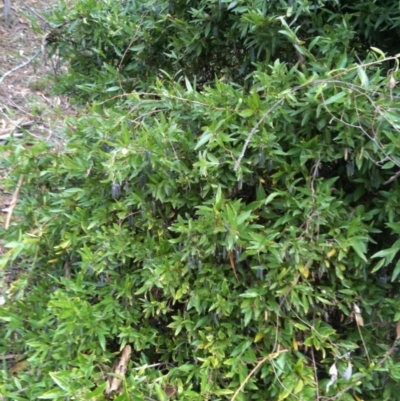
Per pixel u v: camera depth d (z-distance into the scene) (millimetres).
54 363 2004
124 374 1956
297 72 1871
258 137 1826
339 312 2107
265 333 1930
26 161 2359
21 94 5445
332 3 2086
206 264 1974
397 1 1964
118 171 1898
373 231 1884
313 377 1874
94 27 2750
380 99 1715
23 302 2314
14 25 7281
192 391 1843
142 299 2037
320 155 1881
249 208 1888
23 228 2430
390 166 1713
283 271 1834
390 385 1984
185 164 2018
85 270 2072
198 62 2600
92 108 2375
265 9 1979
